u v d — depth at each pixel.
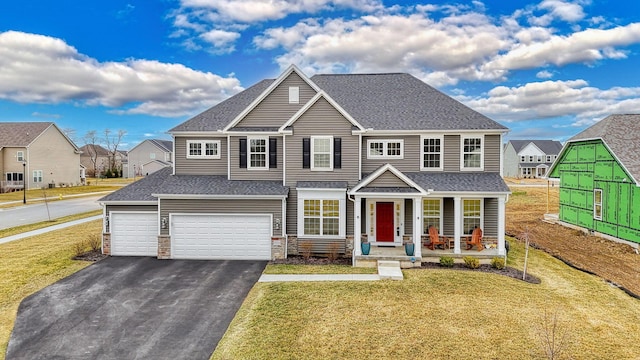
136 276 14.88
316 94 18.77
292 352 8.89
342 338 9.53
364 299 12.11
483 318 10.67
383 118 19.25
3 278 14.27
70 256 17.56
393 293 12.65
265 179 19.16
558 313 11.14
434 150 18.62
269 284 13.71
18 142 53.94
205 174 20.14
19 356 8.91
